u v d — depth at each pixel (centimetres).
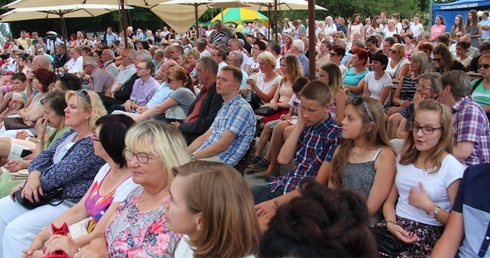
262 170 566
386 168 294
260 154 572
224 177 195
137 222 257
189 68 959
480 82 509
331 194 125
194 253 196
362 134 304
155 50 1178
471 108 342
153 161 262
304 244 116
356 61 710
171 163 262
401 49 772
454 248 248
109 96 826
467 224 243
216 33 1387
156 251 240
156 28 4000
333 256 114
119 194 306
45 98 455
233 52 810
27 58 1283
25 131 591
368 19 1914
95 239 278
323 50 988
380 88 647
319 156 362
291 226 119
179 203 198
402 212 284
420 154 280
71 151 367
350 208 122
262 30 2288
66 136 415
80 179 365
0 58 1980
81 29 3775
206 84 519
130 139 266
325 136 360
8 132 606
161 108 584
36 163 408
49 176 355
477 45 1312
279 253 118
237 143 444
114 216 283
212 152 435
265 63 692
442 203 270
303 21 3903
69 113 387
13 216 366
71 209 338
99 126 320
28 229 346
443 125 267
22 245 344
